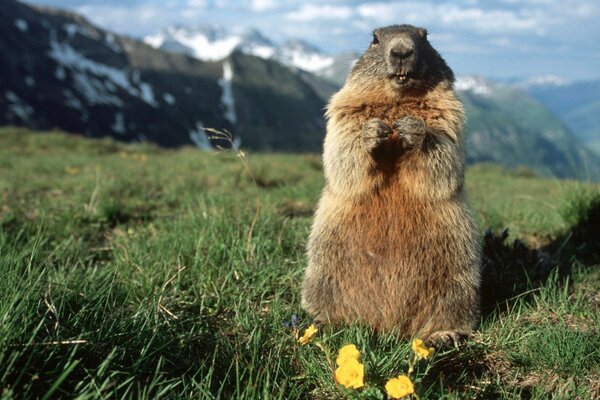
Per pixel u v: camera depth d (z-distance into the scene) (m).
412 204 1.12
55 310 0.94
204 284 1.24
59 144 5.08
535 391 0.95
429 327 1.12
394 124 1.12
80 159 3.87
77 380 0.85
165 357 0.95
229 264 1.31
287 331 1.08
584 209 1.67
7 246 1.24
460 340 1.09
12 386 0.79
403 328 1.13
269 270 1.30
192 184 2.57
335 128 1.20
